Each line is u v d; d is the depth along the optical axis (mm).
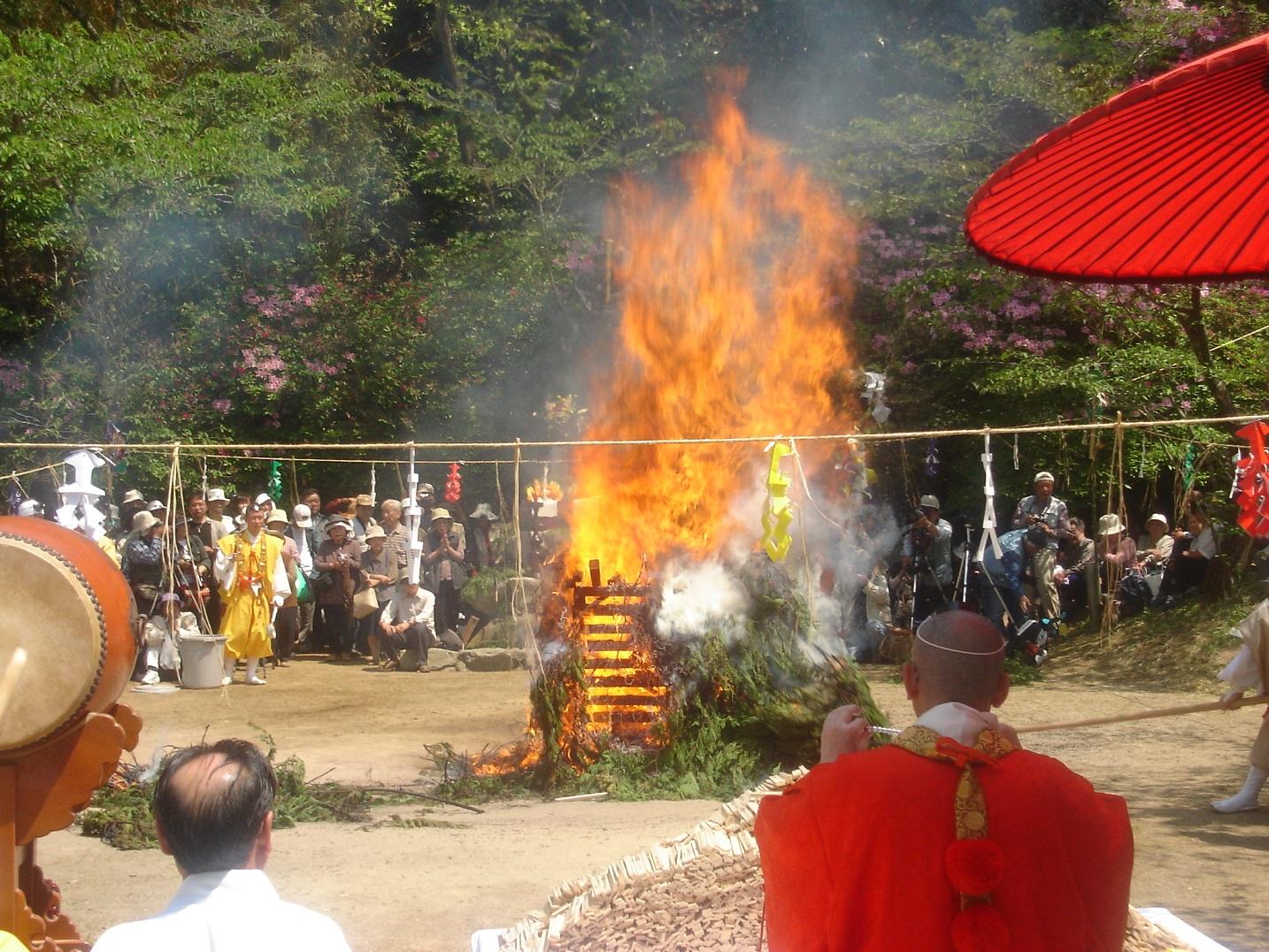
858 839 2258
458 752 9609
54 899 3979
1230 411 14609
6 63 17156
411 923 5398
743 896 3861
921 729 2398
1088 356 16438
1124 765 8922
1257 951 5039
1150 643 13336
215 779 2449
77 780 3580
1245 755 9242
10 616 3520
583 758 8531
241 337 19953
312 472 20297
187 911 2371
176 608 12898
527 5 25016
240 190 19312
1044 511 13984
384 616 14492
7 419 18250
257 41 21109
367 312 20812
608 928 3822
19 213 17297
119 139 17422
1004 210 2299
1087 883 2266
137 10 21422
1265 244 2344
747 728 8430
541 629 8695
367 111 22344
